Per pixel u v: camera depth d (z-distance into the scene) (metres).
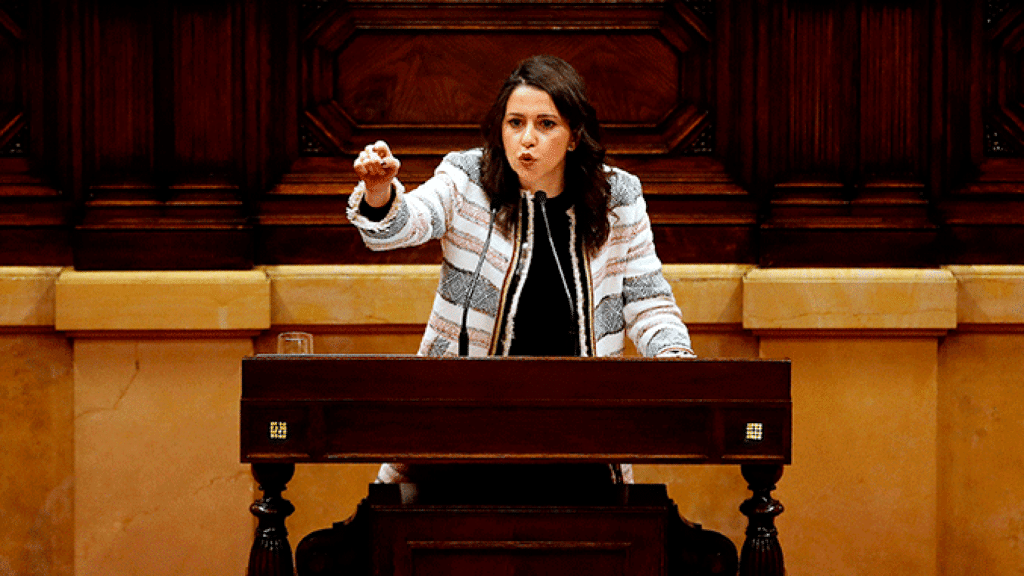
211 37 15.01
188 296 14.52
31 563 14.96
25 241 14.92
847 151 15.27
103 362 14.69
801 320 14.79
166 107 14.96
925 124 15.34
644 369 8.08
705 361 8.10
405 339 15.08
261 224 15.10
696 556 8.85
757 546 8.38
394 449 8.05
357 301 14.85
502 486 9.05
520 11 15.32
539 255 9.86
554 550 8.20
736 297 15.02
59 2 14.88
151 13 14.88
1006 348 15.23
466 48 15.40
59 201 14.98
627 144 15.45
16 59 15.00
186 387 14.73
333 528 8.69
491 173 9.83
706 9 15.34
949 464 15.29
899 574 15.07
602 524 8.22
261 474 8.26
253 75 15.09
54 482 14.94
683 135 15.39
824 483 15.02
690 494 15.12
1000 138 15.45
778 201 15.20
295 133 15.28
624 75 15.48
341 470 14.98
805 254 15.09
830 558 15.05
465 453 8.03
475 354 9.84
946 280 14.87
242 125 15.09
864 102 15.28
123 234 14.79
